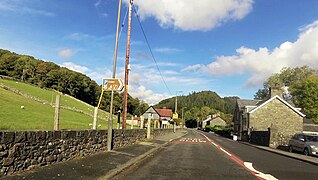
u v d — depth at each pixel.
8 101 34.94
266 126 50.44
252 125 50.53
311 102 61.50
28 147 8.93
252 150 25.98
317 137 23.95
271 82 83.94
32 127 15.05
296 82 76.25
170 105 160.88
